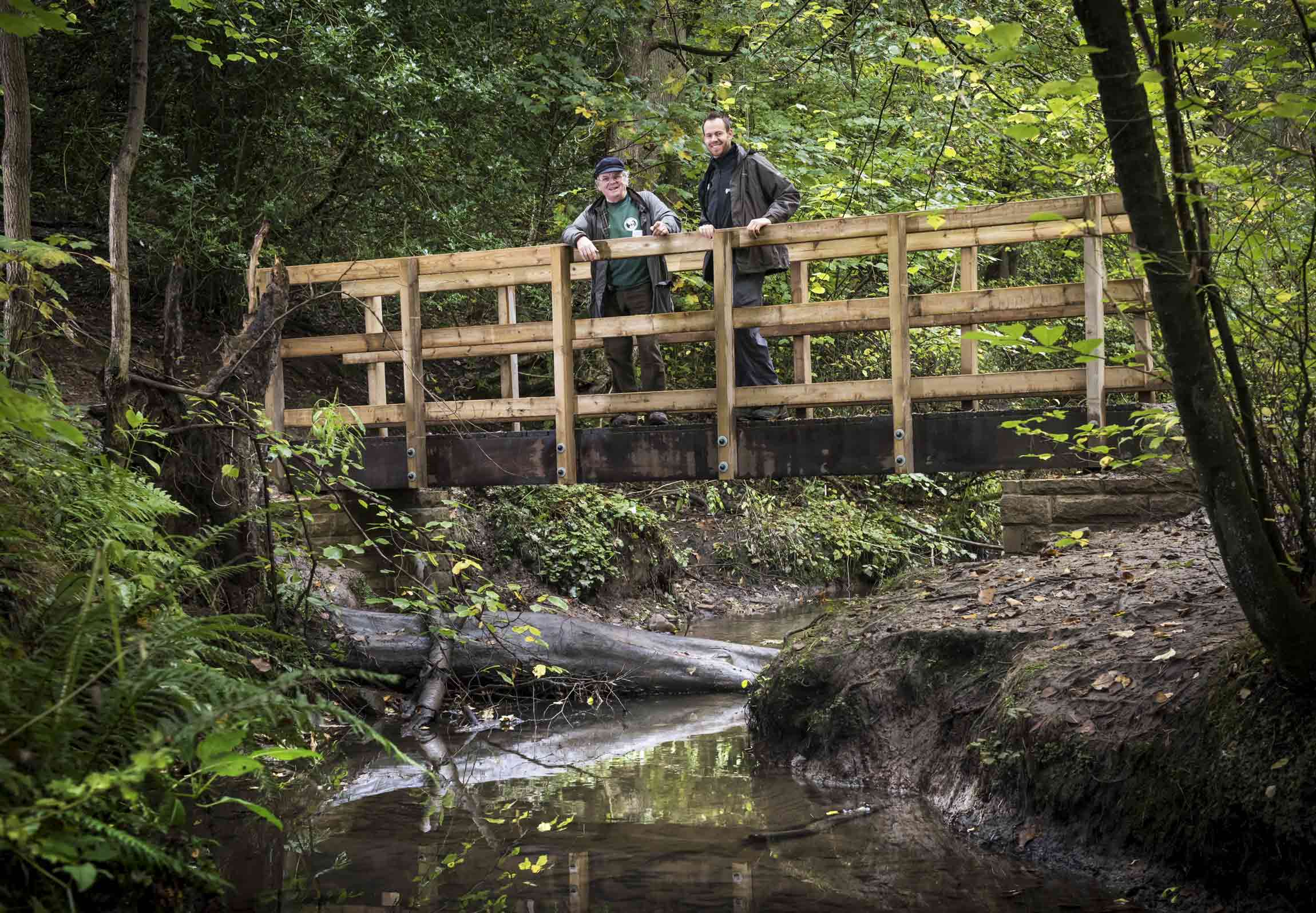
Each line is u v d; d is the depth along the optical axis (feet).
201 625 9.86
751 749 19.06
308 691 15.21
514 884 12.16
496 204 40.37
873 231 21.42
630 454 23.76
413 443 25.31
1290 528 12.11
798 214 35.32
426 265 25.00
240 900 11.44
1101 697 13.75
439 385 45.21
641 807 15.52
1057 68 16.33
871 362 40.34
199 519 19.48
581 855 13.26
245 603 19.66
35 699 8.41
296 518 25.95
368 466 26.09
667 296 24.99
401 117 35.63
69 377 32.60
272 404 26.12
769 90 39.01
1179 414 10.43
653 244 22.95
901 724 16.96
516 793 16.38
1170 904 11.31
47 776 7.98
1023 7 25.77
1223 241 11.08
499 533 32.96
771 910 11.36
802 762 17.79
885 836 14.05
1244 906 10.68
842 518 44.75
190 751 8.54
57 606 10.06
